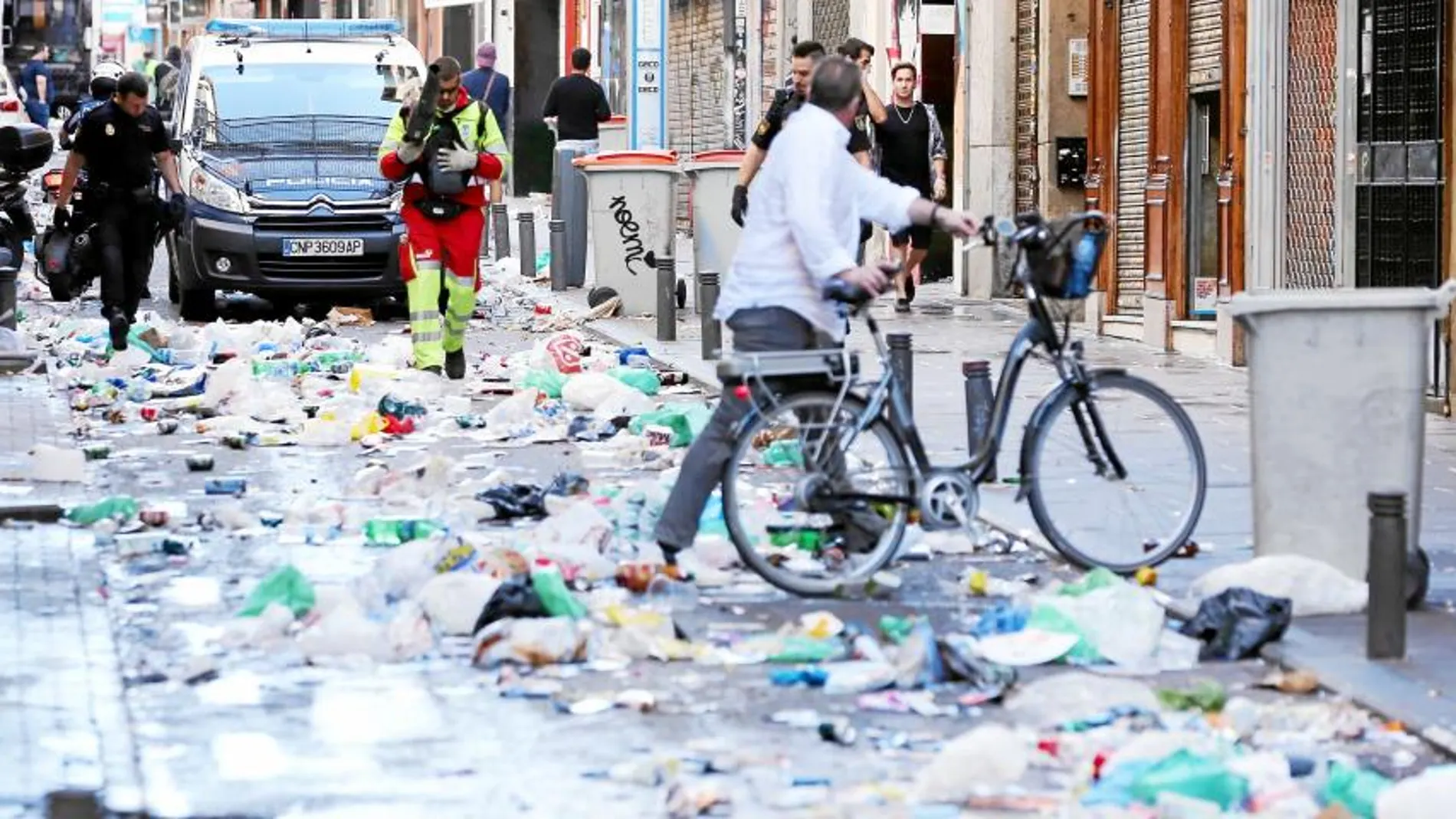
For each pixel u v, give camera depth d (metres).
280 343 45.78
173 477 29.77
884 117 52.28
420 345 40.53
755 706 18.27
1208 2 44.94
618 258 53.75
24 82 142.38
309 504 26.81
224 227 51.78
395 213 52.44
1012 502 25.36
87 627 20.66
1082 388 23.45
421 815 15.37
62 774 16.16
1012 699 18.31
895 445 22.81
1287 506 22.12
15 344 41.50
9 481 28.52
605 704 18.16
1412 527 21.95
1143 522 23.72
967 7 58.59
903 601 22.28
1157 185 46.56
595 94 70.81
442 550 22.09
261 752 16.84
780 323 23.06
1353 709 18.14
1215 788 15.50
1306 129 41.16
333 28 57.16
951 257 62.41
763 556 22.50
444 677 19.16
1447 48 35.31
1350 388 21.95
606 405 35.72
